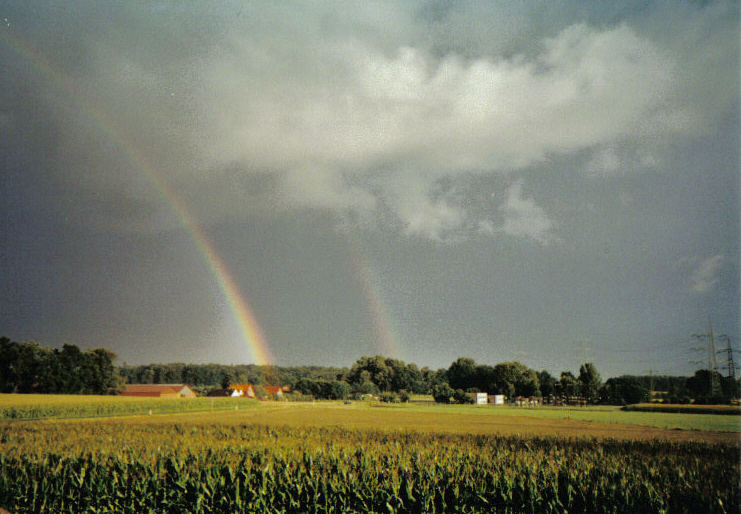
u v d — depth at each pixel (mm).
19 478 21938
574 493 19719
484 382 190875
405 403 166250
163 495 20500
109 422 58344
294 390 193750
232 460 21062
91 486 20969
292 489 19938
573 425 63625
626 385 149000
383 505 19781
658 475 21328
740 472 22609
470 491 19828
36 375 119312
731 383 111688
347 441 33281
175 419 69812
